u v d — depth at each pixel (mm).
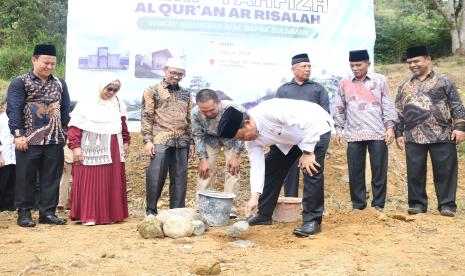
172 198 7227
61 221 6824
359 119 7254
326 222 6273
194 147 7371
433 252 5047
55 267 4637
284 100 5301
